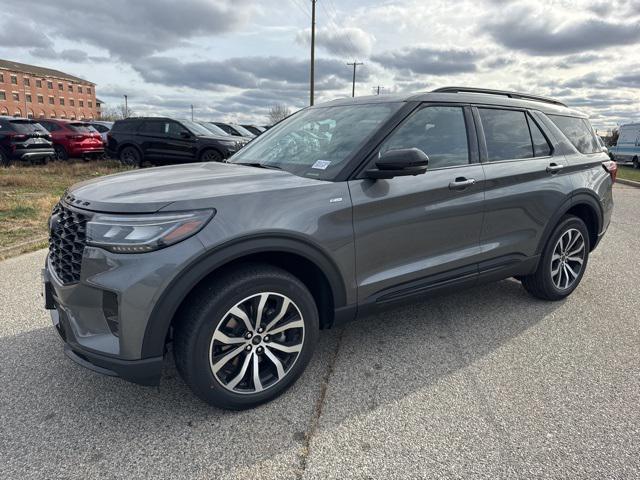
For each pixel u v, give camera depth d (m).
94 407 2.55
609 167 4.36
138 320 2.15
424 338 3.39
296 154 3.09
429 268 3.06
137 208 2.18
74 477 2.05
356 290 2.77
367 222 2.72
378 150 2.82
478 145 3.33
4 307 3.84
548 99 4.21
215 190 2.38
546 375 2.90
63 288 2.33
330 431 2.37
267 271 2.42
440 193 3.03
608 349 3.24
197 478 2.06
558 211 3.77
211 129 14.23
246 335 2.42
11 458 2.16
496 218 3.38
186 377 2.33
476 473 2.08
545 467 2.12
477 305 4.02
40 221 6.83
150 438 2.31
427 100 3.13
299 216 2.46
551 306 4.01
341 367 2.98
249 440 2.30
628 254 5.77
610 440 2.30
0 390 2.69
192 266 2.18
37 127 14.04
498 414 2.51
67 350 2.41
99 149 16.20
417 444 2.27
